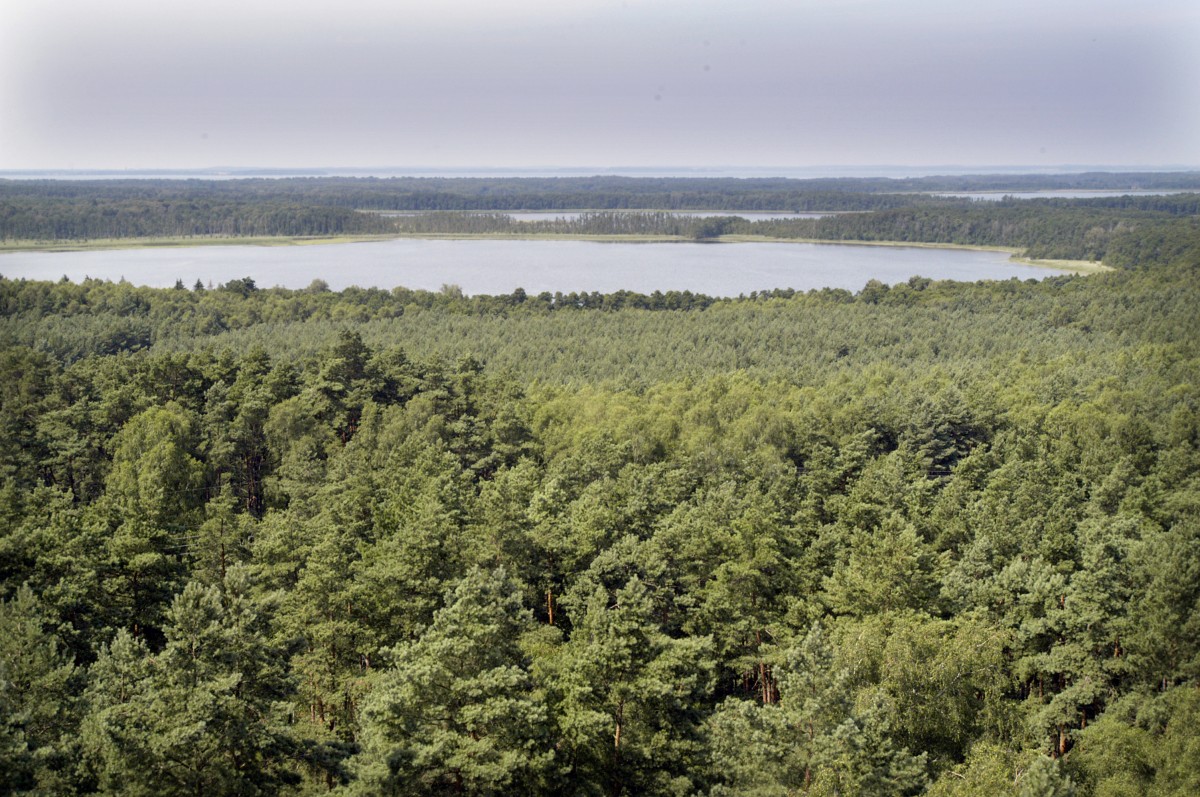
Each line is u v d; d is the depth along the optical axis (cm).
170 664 3975
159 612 5519
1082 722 5312
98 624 5262
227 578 4394
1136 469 8719
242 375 10631
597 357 15850
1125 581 5753
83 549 5462
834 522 7406
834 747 3822
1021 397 11062
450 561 5744
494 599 4488
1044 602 5625
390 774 3794
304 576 5559
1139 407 10394
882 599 5625
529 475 8006
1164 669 5028
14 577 5381
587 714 4206
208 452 9300
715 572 5934
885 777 4003
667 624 5906
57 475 9175
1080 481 8712
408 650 4338
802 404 11006
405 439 9194
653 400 11338
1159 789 4384
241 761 4062
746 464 8838
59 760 3891
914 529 6159
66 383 10500
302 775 4381
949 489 7712
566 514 7000
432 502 6156
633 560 5881
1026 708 5281
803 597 6066
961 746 4822
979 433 10719
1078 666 5228
